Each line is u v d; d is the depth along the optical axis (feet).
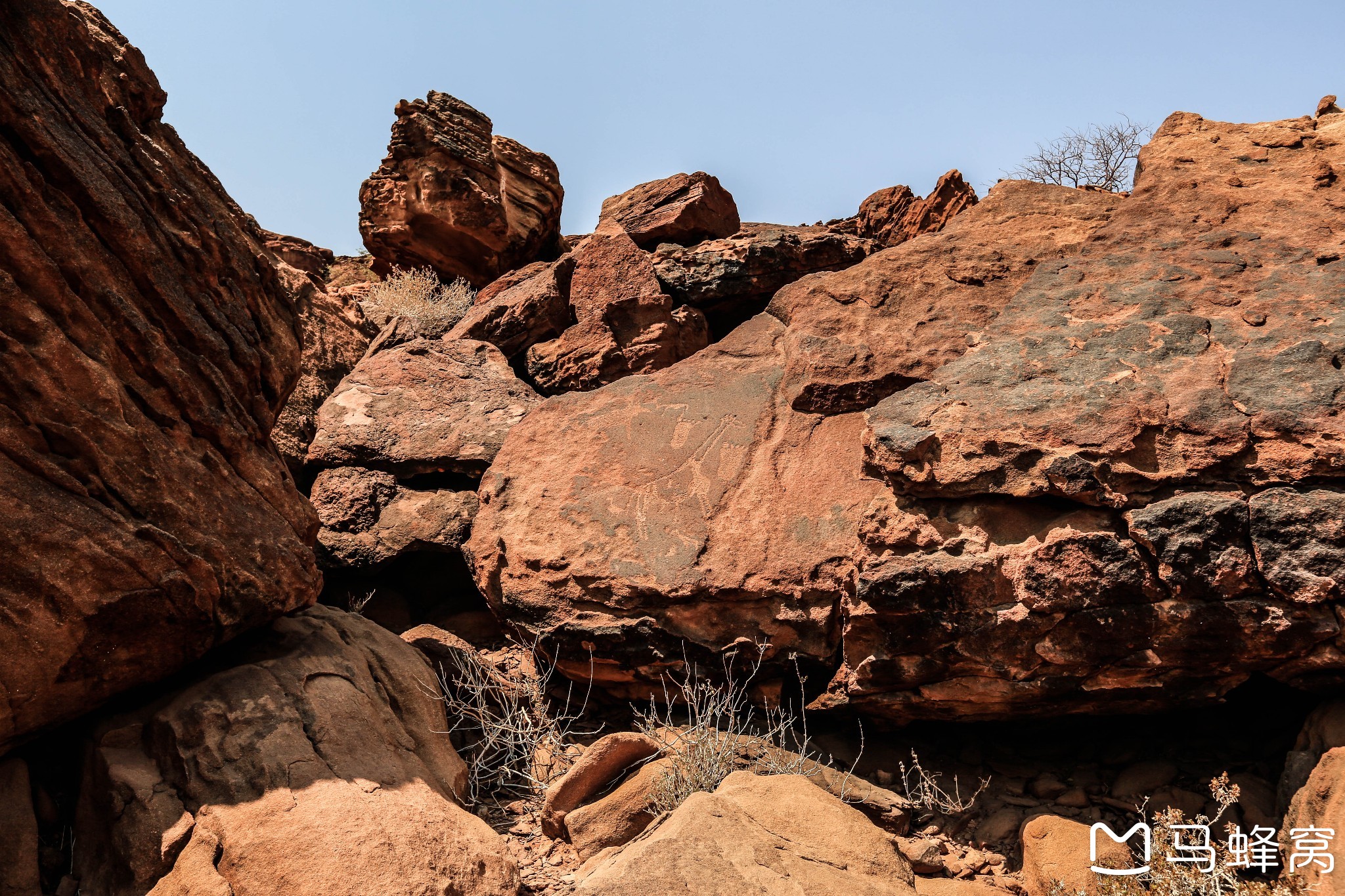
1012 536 13.60
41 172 11.45
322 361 23.84
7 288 10.77
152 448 12.12
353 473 19.93
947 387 15.48
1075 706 13.74
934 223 31.99
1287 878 11.00
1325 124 20.27
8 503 10.50
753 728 15.38
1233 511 12.42
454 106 32.17
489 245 31.68
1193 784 13.46
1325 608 11.94
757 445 17.37
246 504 13.66
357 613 17.81
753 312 24.38
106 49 12.97
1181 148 20.15
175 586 11.77
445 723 14.87
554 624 16.05
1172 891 11.23
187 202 13.46
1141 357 14.71
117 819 11.14
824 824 12.06
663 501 16.80
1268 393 13.33
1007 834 13.35
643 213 28.25
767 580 15.30
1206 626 12.37
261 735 11.98
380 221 31.48
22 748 12.04
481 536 17.74
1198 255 16.92
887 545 14.14
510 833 13.56
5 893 10.41
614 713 16.65
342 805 11.28
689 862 10.66
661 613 15.61
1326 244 16.53
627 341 22.99
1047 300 17.16
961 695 13.78
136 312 12.21
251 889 10.38
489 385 21.91
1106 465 13.28
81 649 11.05
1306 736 12.49
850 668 14.55
